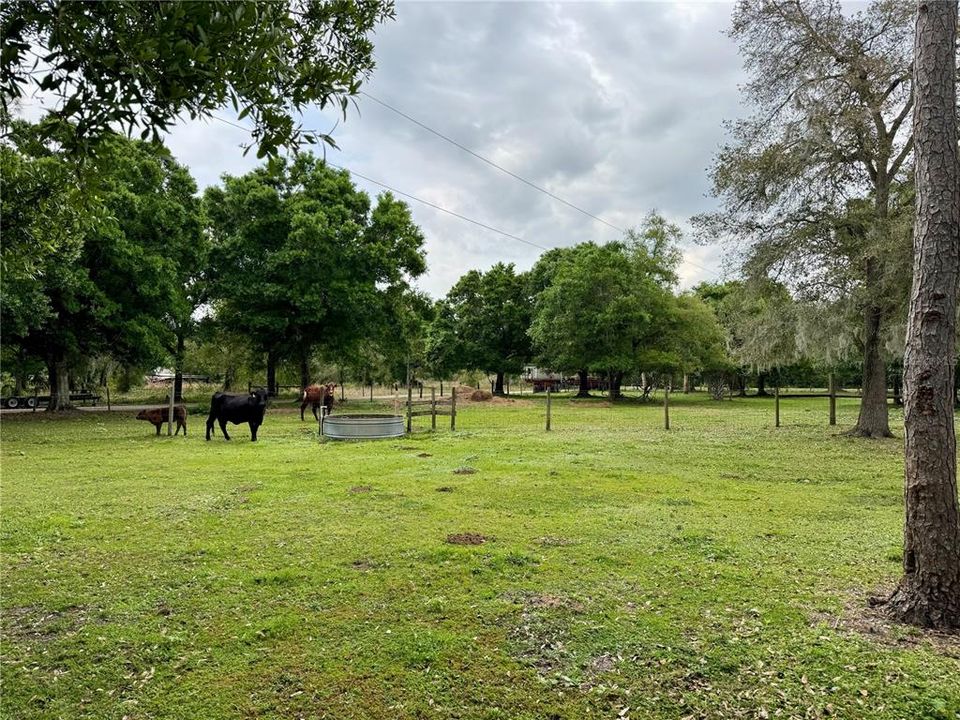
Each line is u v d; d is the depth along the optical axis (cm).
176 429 1487
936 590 345
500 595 396
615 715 263
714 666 302
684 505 662
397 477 842
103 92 218
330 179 2564
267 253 2431
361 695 279
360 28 321
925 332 351
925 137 354
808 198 1348
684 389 4903
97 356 2277
